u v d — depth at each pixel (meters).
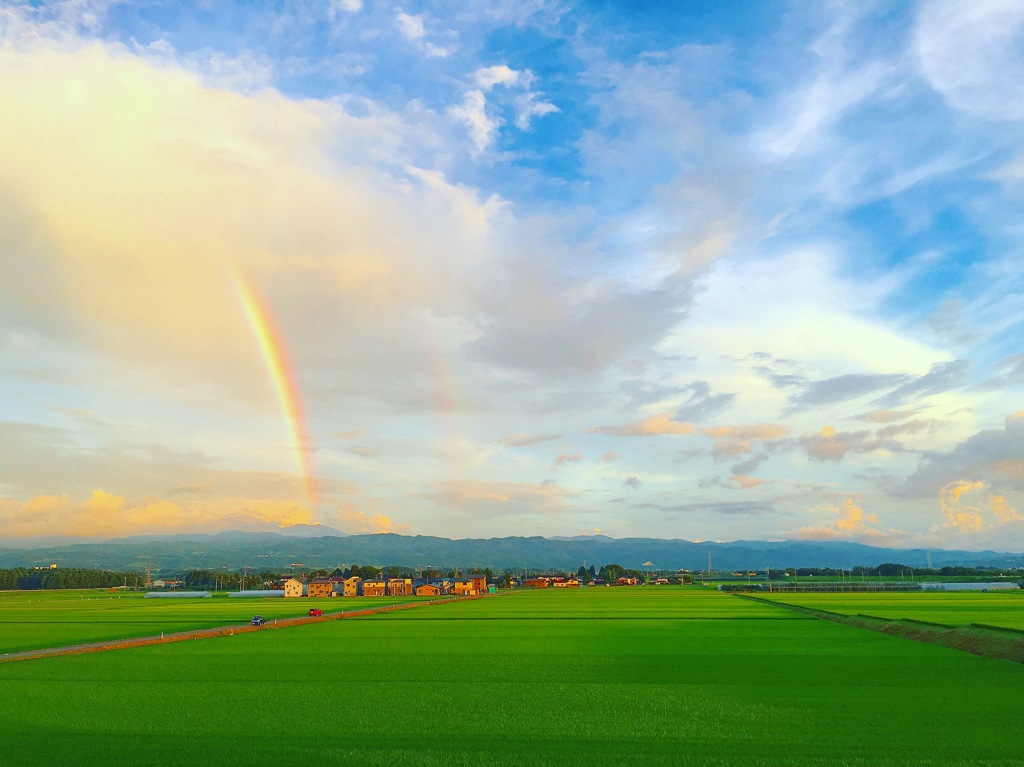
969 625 66.25
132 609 132.00
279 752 25.47
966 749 25.25
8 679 42.69
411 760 24.42
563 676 42.47
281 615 108.69
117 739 27.47
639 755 24.81
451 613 112.06
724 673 43.50
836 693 36.25
